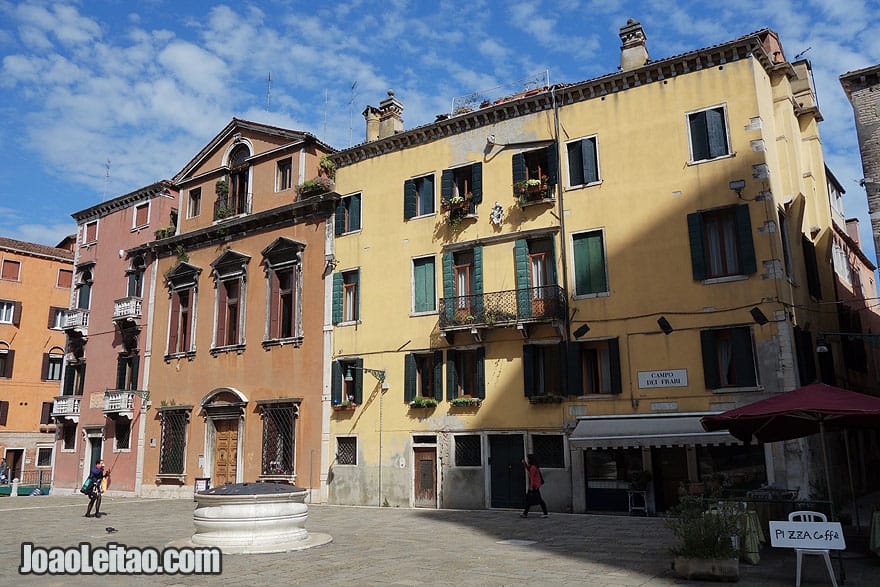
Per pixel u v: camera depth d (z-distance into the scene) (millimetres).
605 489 18891
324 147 28078
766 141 18766
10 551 14273
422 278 23516
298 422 25172
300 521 14539
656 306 19000
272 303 27062
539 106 21984
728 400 17594
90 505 21266
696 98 19516
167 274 31172
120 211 35312
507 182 22172
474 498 20891
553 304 20000
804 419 13344
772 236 17812
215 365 28438
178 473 28547
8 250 43906
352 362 24469
